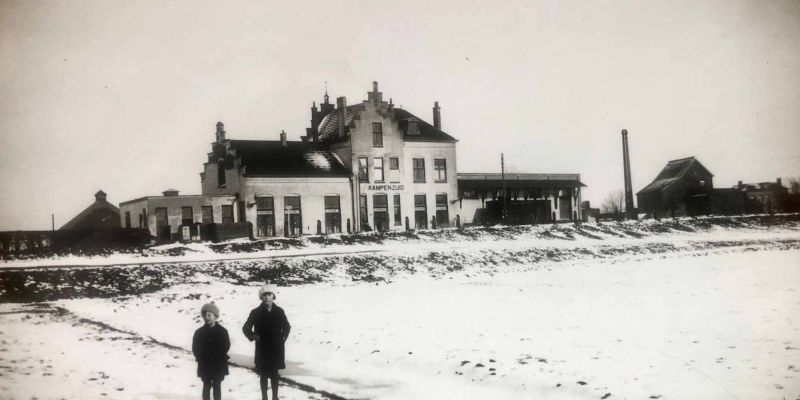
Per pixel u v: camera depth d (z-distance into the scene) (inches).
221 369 499.5
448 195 2522.1
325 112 2647.6
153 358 713.6
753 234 2514.8
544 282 1430.9
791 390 546.0
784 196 3329.2
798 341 727.1
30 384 598.2
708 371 610.5
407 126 2495.1
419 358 695.1
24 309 1125.1
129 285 1366.9
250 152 2206.0
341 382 611.2
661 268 1642.5
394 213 2411.4
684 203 3304.6
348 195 2299.5
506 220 2591.0
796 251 1982.0
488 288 1347.2
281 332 529.7
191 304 1155.9
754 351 685.9
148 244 1823.3
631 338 772.0
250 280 1478.8
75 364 684.7
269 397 556.4
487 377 612.4
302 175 2204.7
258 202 2135.8
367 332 851.4
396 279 1574.8
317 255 1706.4
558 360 665.6
